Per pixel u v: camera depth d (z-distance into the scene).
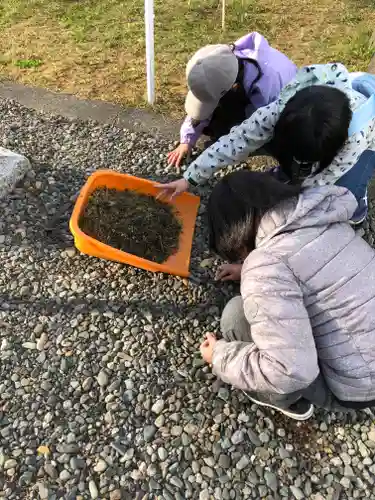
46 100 3.23
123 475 1.76
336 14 4.20
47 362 2.03
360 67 3.59
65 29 3.90
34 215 2.54
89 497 1.71
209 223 1.55
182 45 3.75
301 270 1.44
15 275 2.30
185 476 1.77
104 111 3.17
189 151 2.88
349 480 1.79
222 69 2.20
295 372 1.40
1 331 2.11
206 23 4.03
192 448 1.83
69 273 2.32
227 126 2.66
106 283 2.29
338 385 1.60
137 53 3.66
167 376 2.02
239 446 1.85
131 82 3.40
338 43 3.85
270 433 1.88
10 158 2.64
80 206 2.27
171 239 2.39
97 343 2.09
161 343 2.10
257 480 1.78
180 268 2.31
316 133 1.74
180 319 2.19
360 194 2.41
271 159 2.89
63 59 3.59
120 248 2.32
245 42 2.46
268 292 1.41
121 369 2.02
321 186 1.51
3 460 1.77
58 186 2.68
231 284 2.33
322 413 1.94
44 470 1.76
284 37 3.91
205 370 2.04
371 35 3.89
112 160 2.86
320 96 1.75
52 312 2.18
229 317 1.85
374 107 2.07
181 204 2.52
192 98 2.38
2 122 3.04
